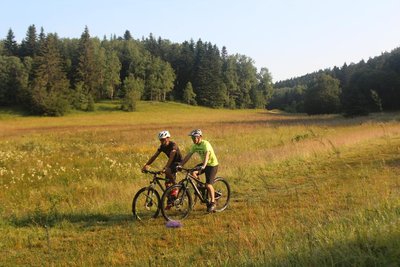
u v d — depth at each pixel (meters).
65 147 26.23
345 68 130.12
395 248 4.57
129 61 131.50
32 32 125.00
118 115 90.56
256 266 4.89
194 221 8.28
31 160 18.03
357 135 23.20
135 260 6.10
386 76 70.88
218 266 5.24
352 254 4.65
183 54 136.50
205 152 8.59
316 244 5.18
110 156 20.42
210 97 124.00
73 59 116.25
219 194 8.98
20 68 100.31
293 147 18.50
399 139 22.45
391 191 8.77
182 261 5.90
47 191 11.45
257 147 22.95
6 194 11.19
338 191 10.05
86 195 10.97
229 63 139.50
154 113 96.81
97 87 110.12
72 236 7.57
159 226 7.98
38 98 88.31
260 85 152.38
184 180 8.57
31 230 7.91
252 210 8.86
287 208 8.81
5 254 6.66
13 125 64.62
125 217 8.70
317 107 88.69
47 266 6.06
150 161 8.79
